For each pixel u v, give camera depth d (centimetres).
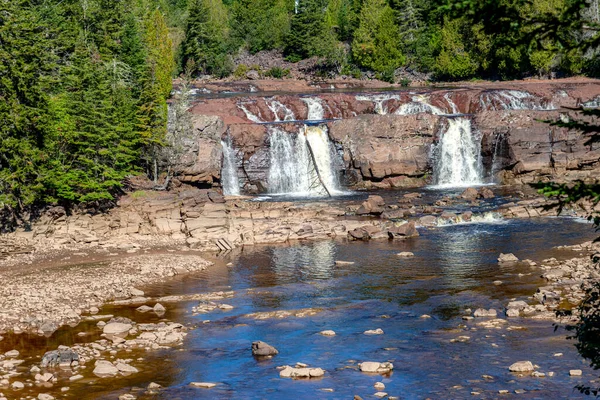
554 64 13038
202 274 4900
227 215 6381
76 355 3136
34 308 3978
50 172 6212
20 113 6062
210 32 15688
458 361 3028
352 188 8269
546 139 8206
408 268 4856
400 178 8219
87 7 9519
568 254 5038
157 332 3534
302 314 3847
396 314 3794
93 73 6812
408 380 2836
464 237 5800
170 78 10756
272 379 2889
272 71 15588
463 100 9588
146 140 7456
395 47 15450
